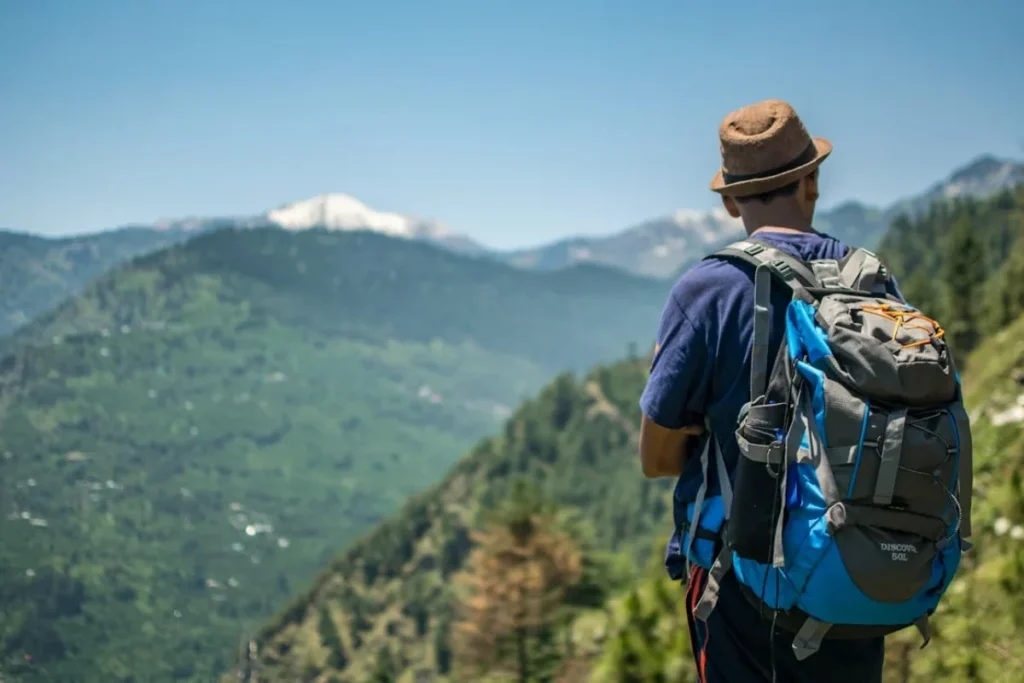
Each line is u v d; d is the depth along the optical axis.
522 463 198.25
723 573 2.33
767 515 2.17
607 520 145.62
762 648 2.30
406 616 156.12
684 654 5.57
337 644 156.12
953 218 174.25
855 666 2.29
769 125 2.48
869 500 2.08
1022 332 16.27
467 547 163.12
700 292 2.38
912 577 2.07
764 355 2.26
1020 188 35.72
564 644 12.64
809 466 2.14
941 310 52.72
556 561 14.96
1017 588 4.18
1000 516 5.46
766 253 2.35
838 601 2.09
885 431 2.08
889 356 2.10
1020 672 3.87
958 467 2.12
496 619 14.00
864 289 2.31
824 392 2.13
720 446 2.34
